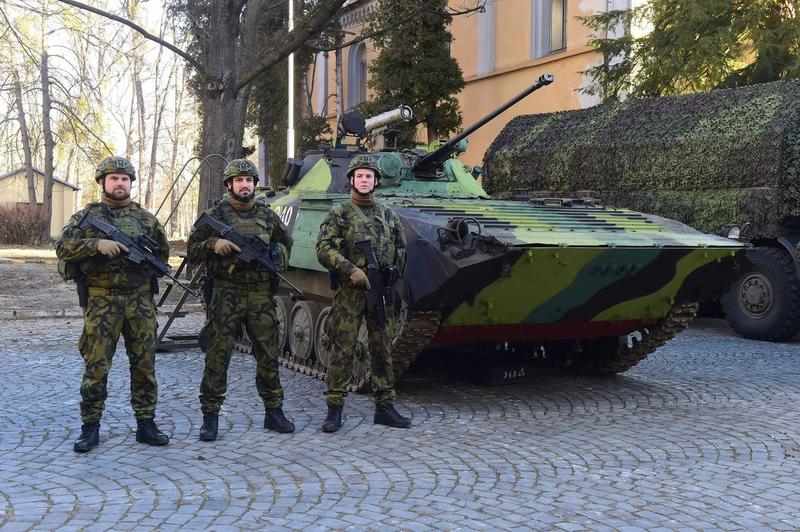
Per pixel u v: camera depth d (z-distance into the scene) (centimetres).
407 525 462
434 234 705
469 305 723
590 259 702
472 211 781
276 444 631
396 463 583
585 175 1452
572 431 683
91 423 607
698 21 1702
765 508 500
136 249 605
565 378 926
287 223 958
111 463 576
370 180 670
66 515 472
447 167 991
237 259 634
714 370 979
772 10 1747
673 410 764
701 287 817
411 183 949
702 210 1262
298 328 949
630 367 918
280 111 2948
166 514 475
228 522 464
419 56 2266
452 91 2297
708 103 1347
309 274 912
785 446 639
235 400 786
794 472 573
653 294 787
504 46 2338
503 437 661
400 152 980
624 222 810
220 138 1549
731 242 791
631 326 852
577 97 2077
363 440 646
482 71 2397
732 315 1265
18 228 3097
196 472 557
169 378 888
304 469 566
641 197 1356
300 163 1040
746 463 594
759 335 1225
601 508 496
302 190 1002
